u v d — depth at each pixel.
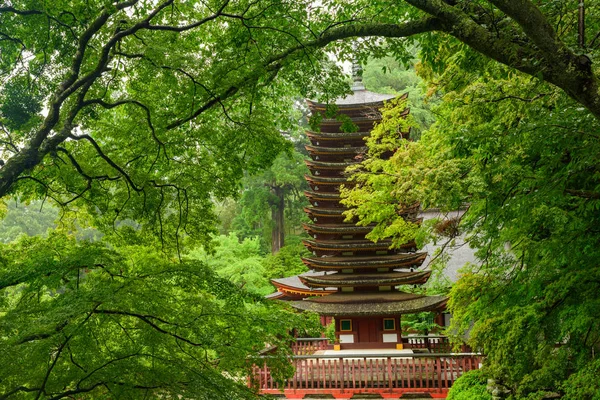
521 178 8.63
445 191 9.95
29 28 8.78
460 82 11.81
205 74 9.39
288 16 8.90
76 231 11.62
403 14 9.29
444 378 19.16
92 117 9.95
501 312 10.98
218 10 9.43
